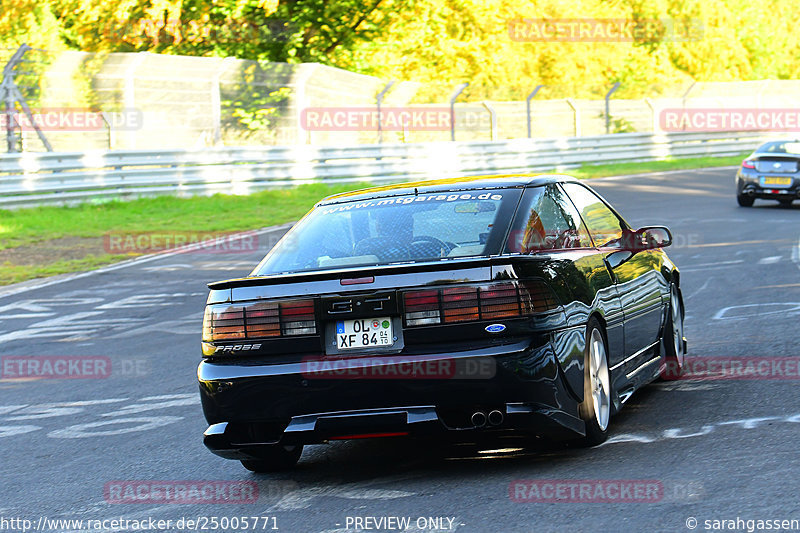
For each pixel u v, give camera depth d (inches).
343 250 724.0
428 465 732.0
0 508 701.3
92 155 3063.5
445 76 5068.9
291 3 4707.2
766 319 1259.2
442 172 3924.7
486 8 4975.4
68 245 2396.7
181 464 798.5
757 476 623.8
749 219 2613.2
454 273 655.8
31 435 936.3
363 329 661.9
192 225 2679.6
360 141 4040.4
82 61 3319.4
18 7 4156.0
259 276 714.2
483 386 640.4
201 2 4252.0
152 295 1759.4
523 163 4190.5
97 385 1140.5
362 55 4845.0
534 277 661.3
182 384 1114.7
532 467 693.3
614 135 4591.5
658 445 724.0
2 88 3125.0
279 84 3737.7
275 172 3484.3
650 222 2571.4
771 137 5275.6
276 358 674.2
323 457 797.9
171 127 3491.6
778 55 7859.3
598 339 740.7
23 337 1451.8
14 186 2866.6
